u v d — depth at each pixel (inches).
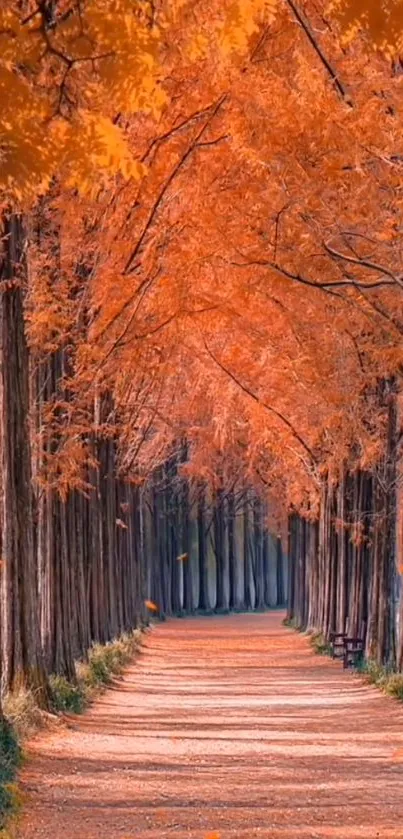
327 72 501.7
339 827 402.0
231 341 1079.0
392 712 809.5
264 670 1262.3
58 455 778.8
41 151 197.9
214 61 469.7
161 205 646.5
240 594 3002.0
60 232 714.8
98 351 764.6
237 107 521.0
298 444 1336.1
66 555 815.7
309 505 1701.5
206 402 1446.9
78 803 441.1
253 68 512.4
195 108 557.9
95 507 1097.4
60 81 199.2
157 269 705.6
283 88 507.8
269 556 3307.1
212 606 2832.2
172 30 232.4
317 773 531.8
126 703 860.6
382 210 546.0
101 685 946.1
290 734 689.0
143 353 793.6
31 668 651.5
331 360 880.9
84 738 626.2
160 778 506.6
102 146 199.8
